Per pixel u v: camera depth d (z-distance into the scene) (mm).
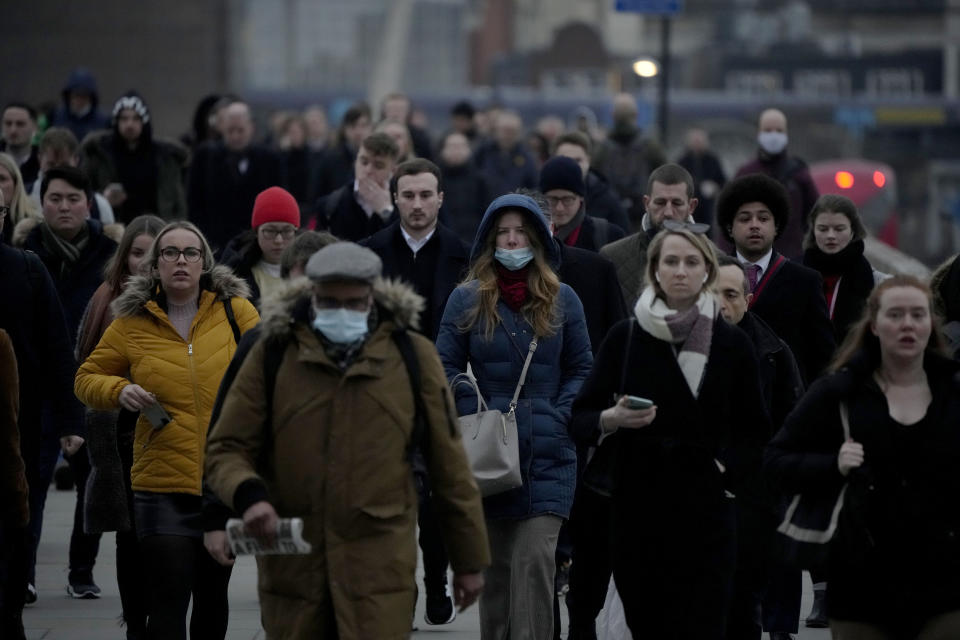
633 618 16641
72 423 21062
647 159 43094
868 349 15070
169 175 36281
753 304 21688
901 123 146125
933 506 14719
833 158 145000
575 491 19484
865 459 14805
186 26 134000
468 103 53656
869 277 24359
